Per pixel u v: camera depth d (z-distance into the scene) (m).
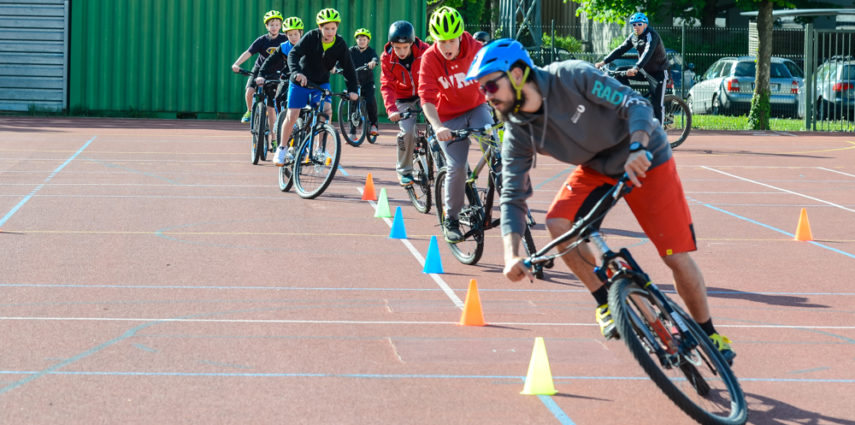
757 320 8.21
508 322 7.98
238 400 6.06
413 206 13.65
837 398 6.31
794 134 28.69
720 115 35.88
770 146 24.14
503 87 5.66
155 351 6.99
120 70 29.17
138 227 11.68
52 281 8.95
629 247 11.19
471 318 7.87
